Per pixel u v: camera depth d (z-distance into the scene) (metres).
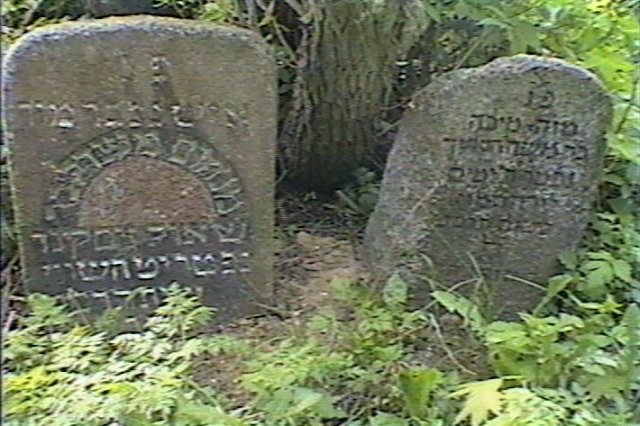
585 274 2.07
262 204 2.00
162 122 1.89
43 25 2.11
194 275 2.02
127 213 1.95
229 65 1.87
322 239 2.33
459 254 2.06
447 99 1.95
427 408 1.71
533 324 1.86
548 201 2.03
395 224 2.07
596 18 2.40
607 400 1.76
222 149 1.94
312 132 2.32
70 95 1.84
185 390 1.76
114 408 1.62
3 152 1.98
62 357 1.79
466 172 1.99
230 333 2.02
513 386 1.78
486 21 2.13
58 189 1.90
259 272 2.05
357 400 1.76
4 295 1.95
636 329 1.85
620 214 2.23
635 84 2.28
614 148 2.18
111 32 1.81
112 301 2.00
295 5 2.04
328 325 1.94
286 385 1.72
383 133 2.44
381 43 2.15
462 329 2.01
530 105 1.94
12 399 1.64
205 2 2.16
